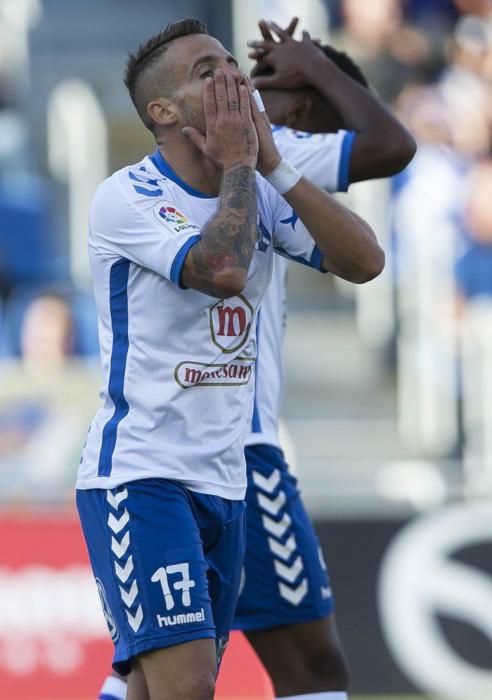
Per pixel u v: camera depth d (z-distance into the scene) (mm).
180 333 10930
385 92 35969
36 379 24625
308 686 14117
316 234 11133
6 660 21797
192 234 10617
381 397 30312
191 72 11094
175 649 10773
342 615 22469
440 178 31969
